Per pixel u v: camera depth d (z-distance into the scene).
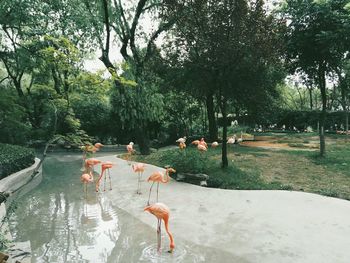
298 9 13.06
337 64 13.89
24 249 6.02
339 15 12.20
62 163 16.89
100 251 6.05
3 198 6.24
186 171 11.43
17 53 17.95
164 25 16.81
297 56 14.10
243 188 10.09
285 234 6.49
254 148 18.06
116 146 22.97
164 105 22.34
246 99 19.97
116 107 23.09
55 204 9.14
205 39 11.48
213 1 11.25
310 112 30.00
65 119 8.95
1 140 19.86
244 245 6.07
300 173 11.72
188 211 8.07
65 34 16.17
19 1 14.85
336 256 5.53
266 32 11.32
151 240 6.46
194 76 15.17
